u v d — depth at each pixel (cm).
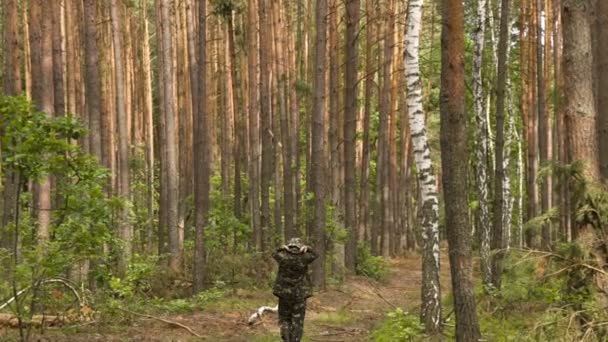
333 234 2091
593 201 718
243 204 2814
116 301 1266
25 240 984
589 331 668
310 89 2666
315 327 1350
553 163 771
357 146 3628
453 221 848
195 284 1647
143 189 3041
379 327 1258
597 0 1002
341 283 2009
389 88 3025
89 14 1545
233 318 1384
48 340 1016
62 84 1573
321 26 1806
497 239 1559
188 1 2228
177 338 1154
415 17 1206
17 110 904
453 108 850
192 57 2161
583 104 819
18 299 972
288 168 2327
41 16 1593
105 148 2150
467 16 2420
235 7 2453
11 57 2012
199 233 1667
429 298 1147
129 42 3020
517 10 2688
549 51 2536
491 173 2880
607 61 979
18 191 952
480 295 1202
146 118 3053
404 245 3856
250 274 1908
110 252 1449
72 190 959
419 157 1191
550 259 718
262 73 2392
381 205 3173
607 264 698
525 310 1048
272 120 2783
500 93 1602
